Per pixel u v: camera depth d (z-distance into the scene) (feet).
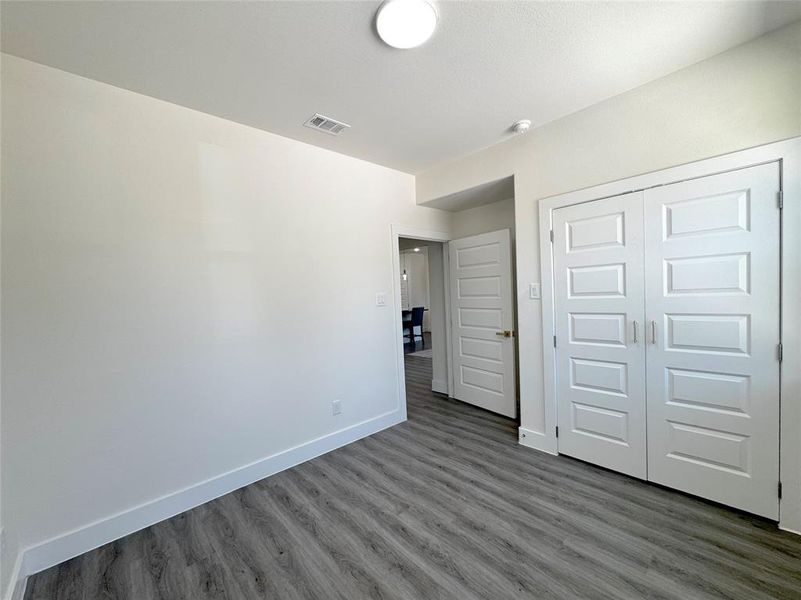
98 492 6.28
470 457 9.09
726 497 6.53
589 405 8.32
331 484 8.03
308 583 5.30
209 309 7.63
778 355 5.92
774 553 5.44
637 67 6.56
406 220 11.96
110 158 6.46
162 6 4.75
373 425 10.87
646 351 7.36
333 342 9.88
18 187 5.64
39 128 5.82
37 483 5.72
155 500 6.88
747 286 6.18
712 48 6.12
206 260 7.58
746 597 4.73
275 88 6.79
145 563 5.80
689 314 6.80
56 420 5.90
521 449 9.43
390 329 11.43
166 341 7.06
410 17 5.10
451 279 13.64
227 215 7.90
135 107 6.75
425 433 10.76
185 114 7.34
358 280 10.50
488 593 4.98
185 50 5.65
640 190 7.25
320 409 9.58
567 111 8.07
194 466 7.39
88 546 6.13
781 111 5.78
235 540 6.28
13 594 4.99
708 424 6.68
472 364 13.05
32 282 5.73
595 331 8.08
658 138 6.98
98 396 6.31
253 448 8.28
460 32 5.48
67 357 6.01
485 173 9.98
